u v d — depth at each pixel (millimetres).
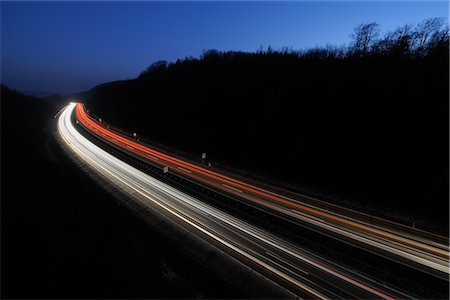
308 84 37500
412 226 20438
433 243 18625
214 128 44125
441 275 15938
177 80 65438
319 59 44688
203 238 20000
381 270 16500
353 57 38031
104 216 21547
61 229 17031
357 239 19562
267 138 36188
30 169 24859
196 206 25094
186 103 54062
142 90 76750
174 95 59781
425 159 22875
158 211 24062
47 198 20156
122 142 50938
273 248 18812
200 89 54062
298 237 19969
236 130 40781
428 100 24656
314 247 18891
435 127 23266
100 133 58531
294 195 27000
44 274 13164
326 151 29797
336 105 31953
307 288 15258
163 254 18500
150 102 65812
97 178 31859
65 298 12383
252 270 16688
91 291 13328
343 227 21109
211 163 37812
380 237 19656
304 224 21719
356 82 32094
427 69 27141
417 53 31875
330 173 28188
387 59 32969
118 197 26844
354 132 28578
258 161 34781
